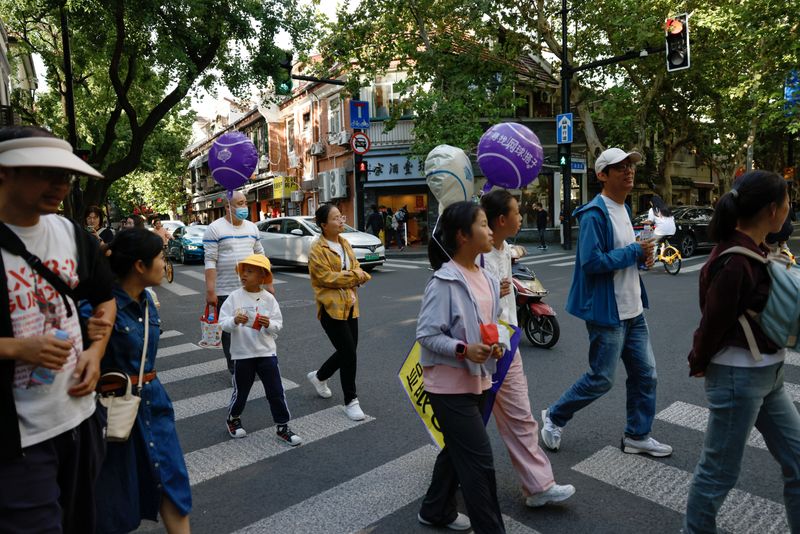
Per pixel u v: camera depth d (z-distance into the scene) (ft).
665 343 21.63
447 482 9.65
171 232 70.69
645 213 52.65
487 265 10.64
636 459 12.24
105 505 7.60
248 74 50.14
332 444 13.69
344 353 15.08
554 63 69.15
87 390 6.49
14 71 59.77
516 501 10.68
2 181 5.96
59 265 6.42
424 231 78.79
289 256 51.93
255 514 10.54
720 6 59.16
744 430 7.90
